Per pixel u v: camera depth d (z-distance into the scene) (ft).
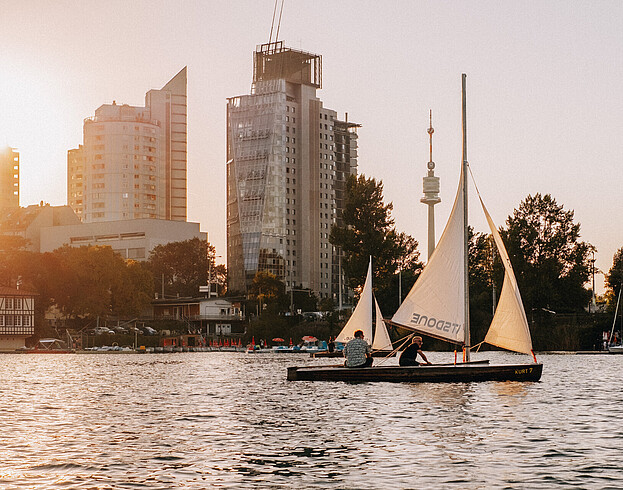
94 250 550.77
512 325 150.20
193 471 64.03
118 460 68.85
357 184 427.33
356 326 308.19
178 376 196.85
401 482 59.62
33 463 67.56
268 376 191.93
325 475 62.23
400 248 427.74
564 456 69.82
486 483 59.21
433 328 158.30
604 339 375.45
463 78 162.71
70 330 538.06
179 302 615.16
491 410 104.73
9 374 216.95
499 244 151.23
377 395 127.54
